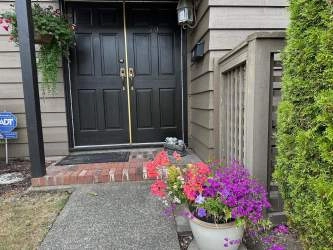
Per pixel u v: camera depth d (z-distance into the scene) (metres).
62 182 2.49
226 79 2.49
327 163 1.14
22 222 1.86
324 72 1.12
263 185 1.73
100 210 2.02
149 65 3.63
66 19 3.24
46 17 2.86
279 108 1.48
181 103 3.72
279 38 1.62
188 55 3.60
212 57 2.64
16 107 3.33
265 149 1.71
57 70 3.26
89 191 2.37
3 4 3.13
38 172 2.48
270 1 2.65
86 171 2.63
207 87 2.76
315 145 1.19
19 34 2.27
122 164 2.85
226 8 2.61
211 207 1.39
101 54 3.53
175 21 3.60
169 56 3.64
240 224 1.35
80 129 3.60
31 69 2.33
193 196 1.42
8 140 3.37
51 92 3.35
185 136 3.73
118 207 2.06
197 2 3.05
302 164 1.29
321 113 1.16
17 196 2.31
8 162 3.28
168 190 1.59
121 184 2.52
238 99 2.14
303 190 1.31
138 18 3.54
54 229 1.77
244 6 2.62
